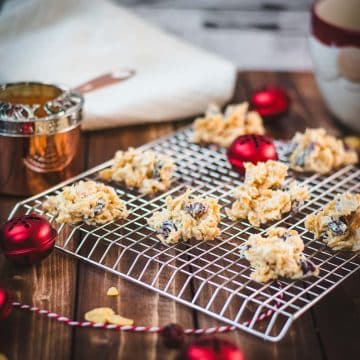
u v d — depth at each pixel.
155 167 0.93
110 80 1.03
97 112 1.05
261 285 0.80
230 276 0.81
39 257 0.82
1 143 0.92
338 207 0.84
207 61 1.13
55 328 0.77
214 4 1.46
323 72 1.05
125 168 0.93
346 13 1.07
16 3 1.25
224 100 1.11
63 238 0.86
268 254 0.79
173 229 0.84
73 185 0.89
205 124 1.03
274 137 1.06
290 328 0.77
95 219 0.86
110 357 0.74
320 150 0.97
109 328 0.76
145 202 0.91
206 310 0.77
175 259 0.83
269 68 1.49
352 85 1.02
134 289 0.80
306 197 0.89
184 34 1.48
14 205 0.92
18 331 0.76
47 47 1.15
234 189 0.90
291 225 0.87
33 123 0.91
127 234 0.85
